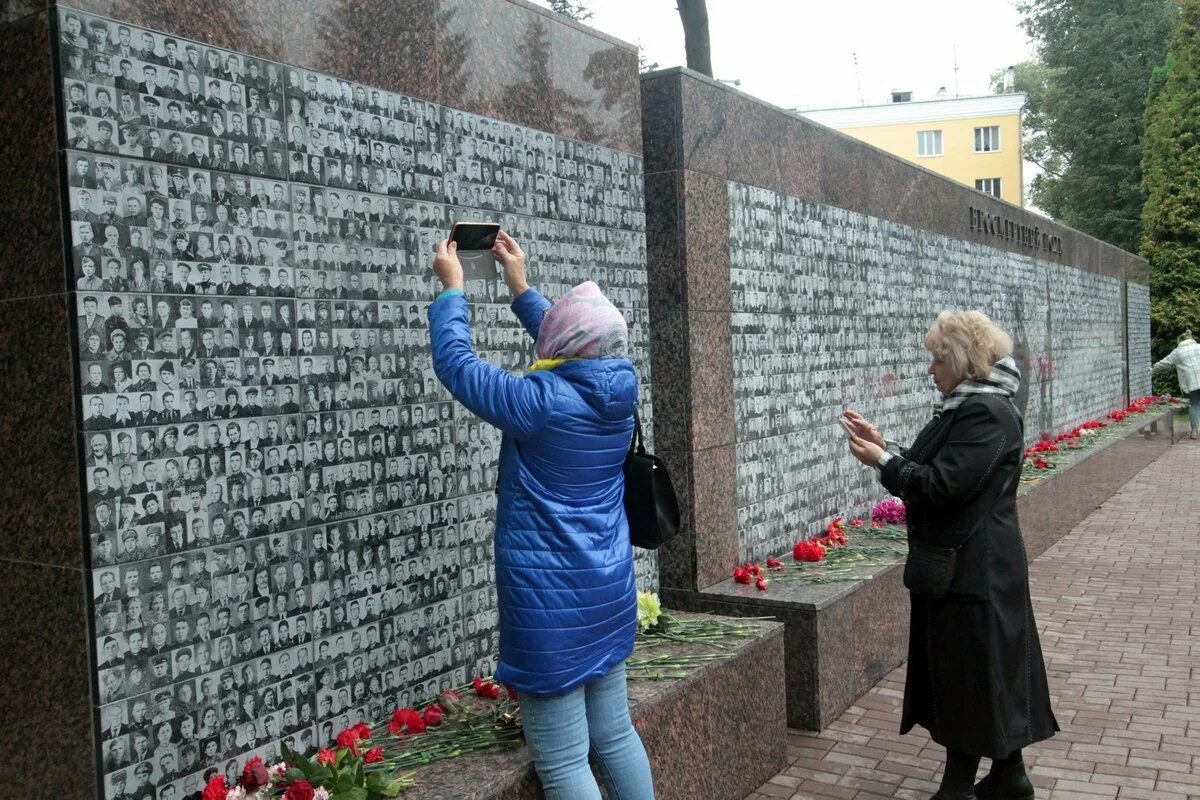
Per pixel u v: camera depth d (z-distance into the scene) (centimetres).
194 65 269
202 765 269
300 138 300
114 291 249
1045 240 1224
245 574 282
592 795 260
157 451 259
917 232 809
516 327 391
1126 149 3192
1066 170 3703
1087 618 662
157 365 259
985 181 4706
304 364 300
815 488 624
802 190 614
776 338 578
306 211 301
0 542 261
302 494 299
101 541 245
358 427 318
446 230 355
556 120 416
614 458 267
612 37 453
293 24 298
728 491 523
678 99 490
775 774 420
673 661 383
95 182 245
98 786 246
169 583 261
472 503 361
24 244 249
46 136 242
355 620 316
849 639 494
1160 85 2588
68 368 243
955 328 351
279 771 271
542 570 254
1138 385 1850
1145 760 427
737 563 531
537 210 404
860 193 700
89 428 243
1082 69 3306
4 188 252
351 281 316
